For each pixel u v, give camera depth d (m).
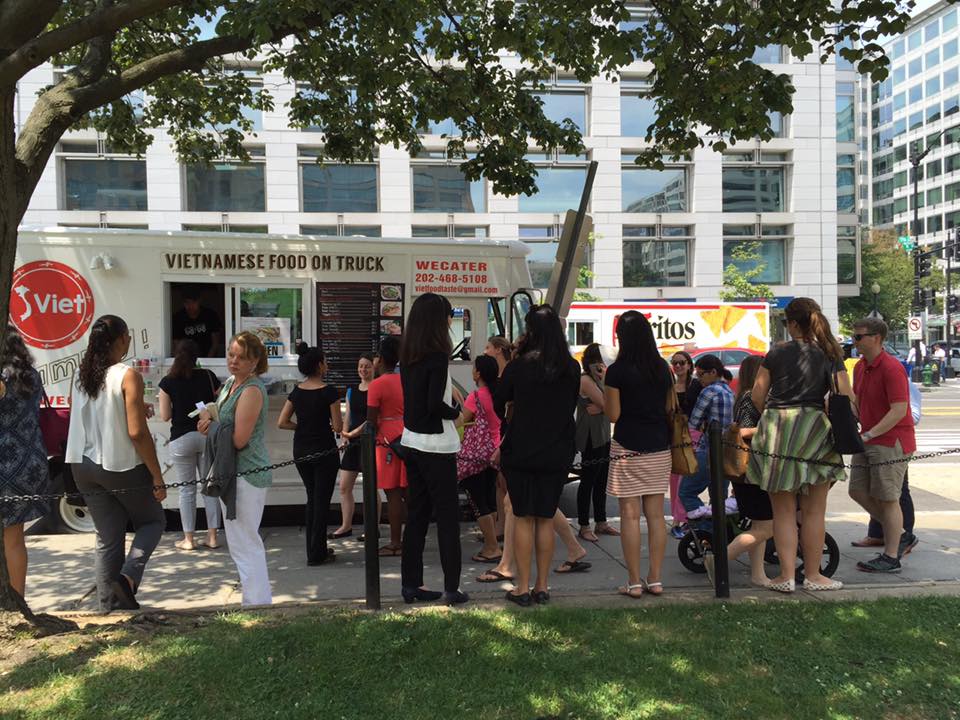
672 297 32.19
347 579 5.48
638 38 6.12
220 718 3.00
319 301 7.35
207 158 9.77
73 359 6.97
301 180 28.36
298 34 6.62
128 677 3.29
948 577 5.38
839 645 3.83
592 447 6.64
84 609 4.91
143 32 8.29
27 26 3.83
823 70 32.72
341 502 6.80
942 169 87.88
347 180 28.73
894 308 53.44
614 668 3.52
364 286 7.42
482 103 8.21
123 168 27.17
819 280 33.28
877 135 101.00
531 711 3.12
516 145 8.60
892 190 97.94
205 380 6.39
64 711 3.01
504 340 6.12
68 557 6.14
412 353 4.40
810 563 4.86
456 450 4.50
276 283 7.29
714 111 6.34
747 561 5.88
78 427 4.33
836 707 3.20
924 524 7.09
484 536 6.01
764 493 4.90
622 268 31.72
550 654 3.66
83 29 3.93
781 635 3.95
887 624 4.11
